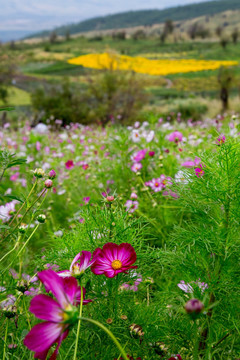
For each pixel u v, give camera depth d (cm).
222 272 131
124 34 13175
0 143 492
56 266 146
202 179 135
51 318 79
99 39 13225
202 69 6131
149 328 126
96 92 1627
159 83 4544
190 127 596
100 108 1484
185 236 138
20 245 170
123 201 273
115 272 117
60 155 466
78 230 152
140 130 418
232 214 131
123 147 333
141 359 122
